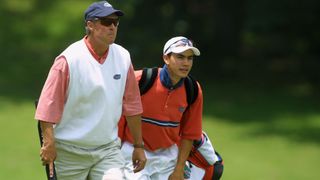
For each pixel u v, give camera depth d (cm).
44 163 1688
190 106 1900
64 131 1727
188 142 1920
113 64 1723
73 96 1691
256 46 9250
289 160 4934
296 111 6850
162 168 1912
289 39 8975
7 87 7550
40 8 10712
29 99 7012
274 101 7306
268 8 8162
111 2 8338
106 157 1766
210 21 8962
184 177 1977
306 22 8212
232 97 7400
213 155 1989
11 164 4409
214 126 6106
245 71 8500
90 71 1688
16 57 8888
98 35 1680
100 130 1719
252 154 5116
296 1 8031
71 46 1712
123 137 1912
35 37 9750
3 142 5153
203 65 8394
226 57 8562
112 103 1719
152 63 8256
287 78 8319
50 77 1681
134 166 1808
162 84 1850
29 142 5197
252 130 6012
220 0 8419
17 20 10206
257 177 4322
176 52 1792
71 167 1761
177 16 8400
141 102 1831
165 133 1884
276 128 6103
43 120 1664
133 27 8550
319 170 4612
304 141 5666
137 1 8369
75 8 10775
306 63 8619
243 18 8644
